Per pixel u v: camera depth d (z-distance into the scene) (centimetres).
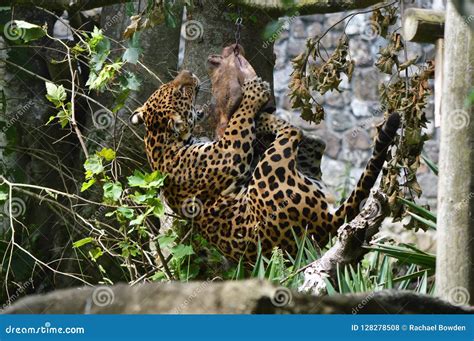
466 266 790
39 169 1279
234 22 1089
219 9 1086
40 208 1273
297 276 827
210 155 913
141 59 1192
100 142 1220
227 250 913
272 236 879
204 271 1031
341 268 802
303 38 2217
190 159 920
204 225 920
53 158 1275
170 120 928
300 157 930
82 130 1272
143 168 1179
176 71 1216
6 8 1127
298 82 1007
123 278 1202
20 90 1281
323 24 2206
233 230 905
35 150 1251
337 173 2198
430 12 966
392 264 1066
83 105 1274
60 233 1264
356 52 2188
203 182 913
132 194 1096
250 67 930
